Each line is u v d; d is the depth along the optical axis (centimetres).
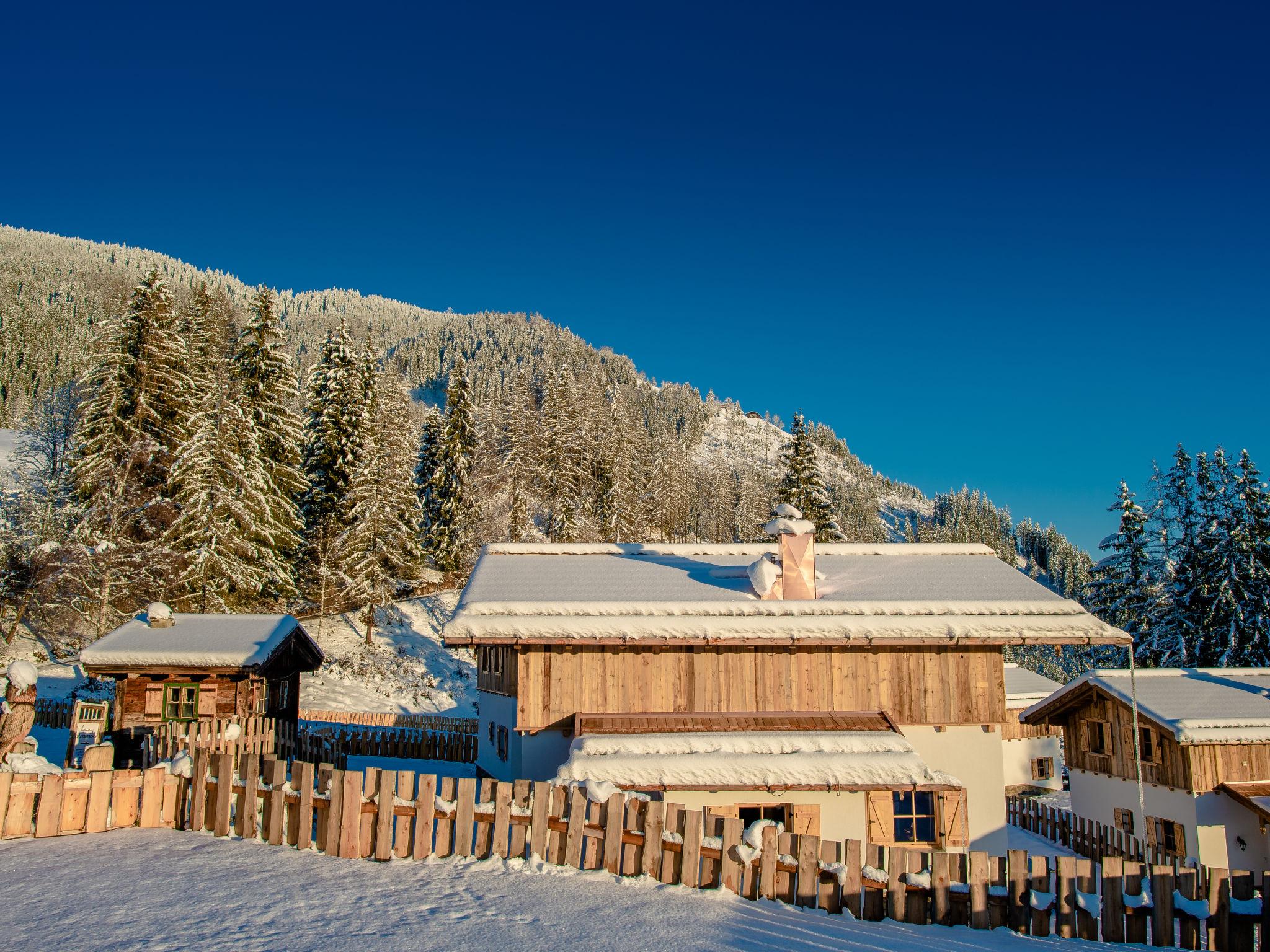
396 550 4819
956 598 1900
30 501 4128
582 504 6638
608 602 1856
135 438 3712
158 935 693
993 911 931
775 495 4731
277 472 4400
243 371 4581
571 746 1598
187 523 3684
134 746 2030
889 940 827
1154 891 932
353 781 986
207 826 1085
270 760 1060
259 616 2700
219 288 5406
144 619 2630
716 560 2261
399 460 5056
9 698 1147
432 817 981
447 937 721
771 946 756
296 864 938
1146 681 2505
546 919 787
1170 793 2269
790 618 1828
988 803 1798
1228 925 926
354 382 5122
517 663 1861
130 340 3841
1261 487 4003
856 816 1525
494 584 1981
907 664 1844
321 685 3947
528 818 985
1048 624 1836
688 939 757
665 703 1805
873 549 2289
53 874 875
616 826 962
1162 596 4256
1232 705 2309
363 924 744
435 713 4012
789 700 1816
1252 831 2184
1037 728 3816
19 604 3800
